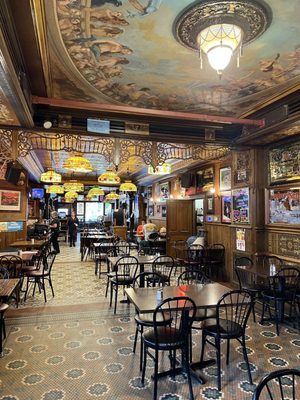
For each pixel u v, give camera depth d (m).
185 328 2.93
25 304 5.36
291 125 4.55
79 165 7.28
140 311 2.85
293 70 3.62
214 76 3.79
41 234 11.69
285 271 4.62
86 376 3.06
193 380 3.01
